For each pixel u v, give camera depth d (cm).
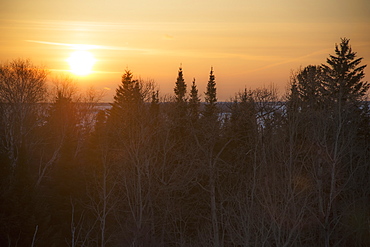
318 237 3525
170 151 4472
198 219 4097
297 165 3625
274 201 2853
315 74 4519
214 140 4162
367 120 4375
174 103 4962
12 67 4812
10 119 4772
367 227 3347
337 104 3538
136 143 3938
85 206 4144
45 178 4819
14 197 2775
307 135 3741
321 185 3378
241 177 3803
